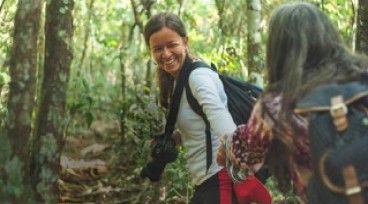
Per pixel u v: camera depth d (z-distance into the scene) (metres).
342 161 1.64
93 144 5.74
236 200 2.82
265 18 6.43
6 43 5.80
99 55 6.79
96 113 5.90
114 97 6.15
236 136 2.00
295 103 1.76
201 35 6.84
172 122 2.97
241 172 2.10
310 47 1.83
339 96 1.69
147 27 2.99
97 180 5.50
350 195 1.64
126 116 5.29
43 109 4.23
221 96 2.87
